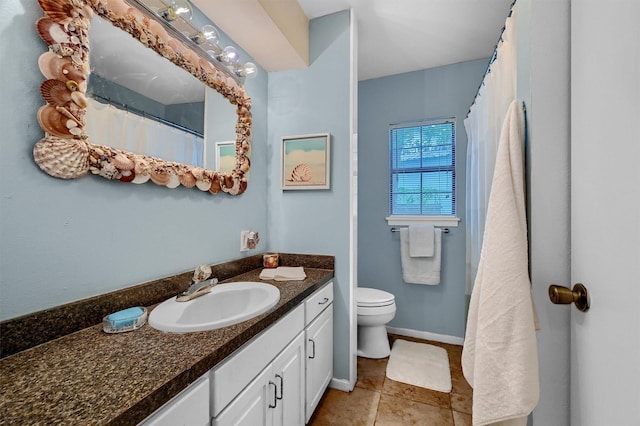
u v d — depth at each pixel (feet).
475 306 2.95
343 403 5.18
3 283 2.20
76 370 2.00
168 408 1.91
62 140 2.49
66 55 2.50
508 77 4.14
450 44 6.84
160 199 3.63
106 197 2.97
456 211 7.81
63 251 2.59
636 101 1.56
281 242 6.07
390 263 8.44
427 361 6.68
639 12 1.54
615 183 1.74
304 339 4.22
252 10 4.28
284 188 5.96
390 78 8.50
